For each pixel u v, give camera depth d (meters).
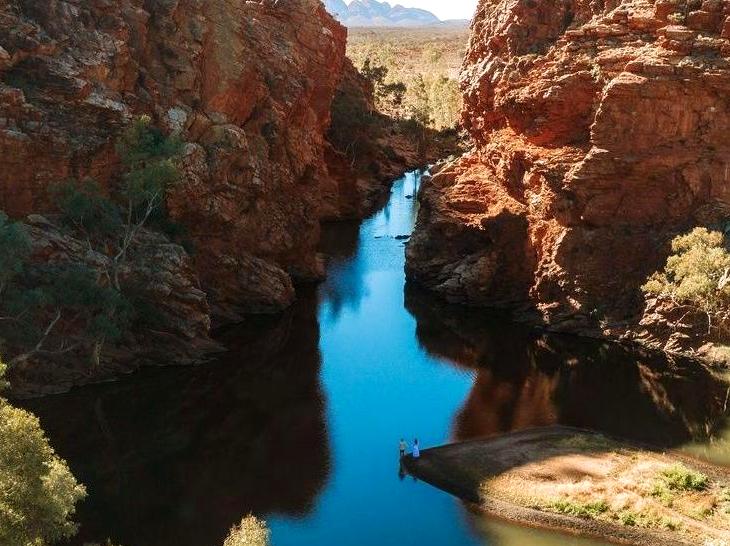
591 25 65.56
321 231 93.56
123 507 33.34
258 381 48.53
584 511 32.84
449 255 72.12
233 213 59.53
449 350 55.84
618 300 59.12
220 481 36.06
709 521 32.09
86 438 39.72
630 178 58.94
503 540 31.56
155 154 50.12
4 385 19.59
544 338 58.91
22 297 40.94
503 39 75.44
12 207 46.53
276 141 67.25
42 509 17.81
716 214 56.94
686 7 61.62
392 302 67.19
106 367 46.19
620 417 44.03
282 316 61.66
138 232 51.19
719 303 53.06
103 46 53.06
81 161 49.56
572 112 63.53
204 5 63.41
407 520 33.09
